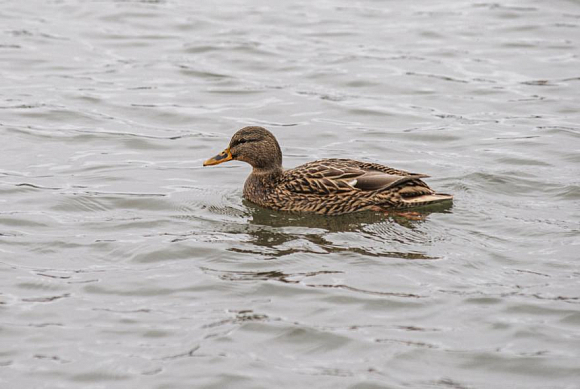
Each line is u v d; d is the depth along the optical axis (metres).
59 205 16.16
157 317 12.15
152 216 15.77
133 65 24.62
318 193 16.06
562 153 18.70
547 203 15.98
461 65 24.52
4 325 11.91
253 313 12.24
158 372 10.91
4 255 13.98
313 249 14.21
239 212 16.12
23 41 26.08
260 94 22.78
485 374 10.91
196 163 18.83
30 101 21.92
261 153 16.66
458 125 20.70
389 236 14.66
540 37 26.41
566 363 11.04
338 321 12.05
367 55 25.25
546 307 12.26
